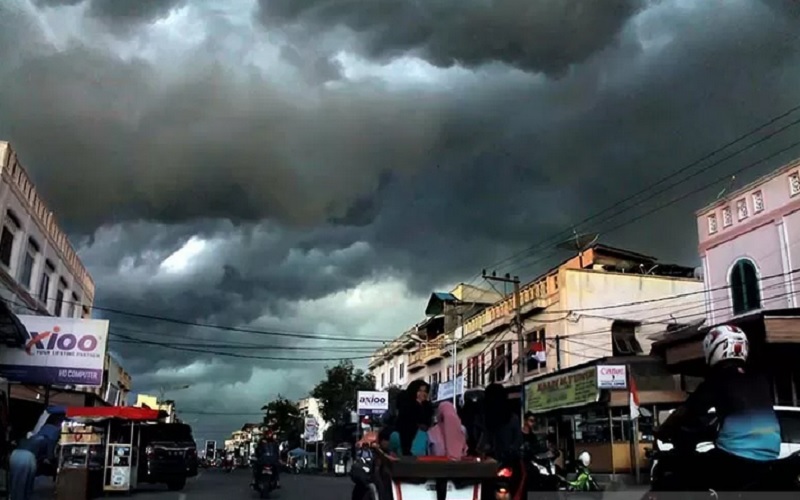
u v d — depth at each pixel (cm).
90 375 2195
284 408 8331
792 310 1549
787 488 404
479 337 3803
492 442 796
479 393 871
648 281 3181
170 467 2317
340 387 5694
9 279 2484
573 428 2742
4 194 2400
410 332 5169
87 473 1644
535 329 3269
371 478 791
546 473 1038
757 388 420
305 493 2114
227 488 2367
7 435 1733
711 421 442
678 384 2428
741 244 2178
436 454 743
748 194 2173
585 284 3112
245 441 12850
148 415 1888
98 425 1925
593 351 3039
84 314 3988
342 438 1766
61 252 3303
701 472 431
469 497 669
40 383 2167
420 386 782
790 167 2025
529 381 3080
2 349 2128
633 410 2188
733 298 2189
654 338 2667
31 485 1154
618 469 2409
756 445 408
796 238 1977
